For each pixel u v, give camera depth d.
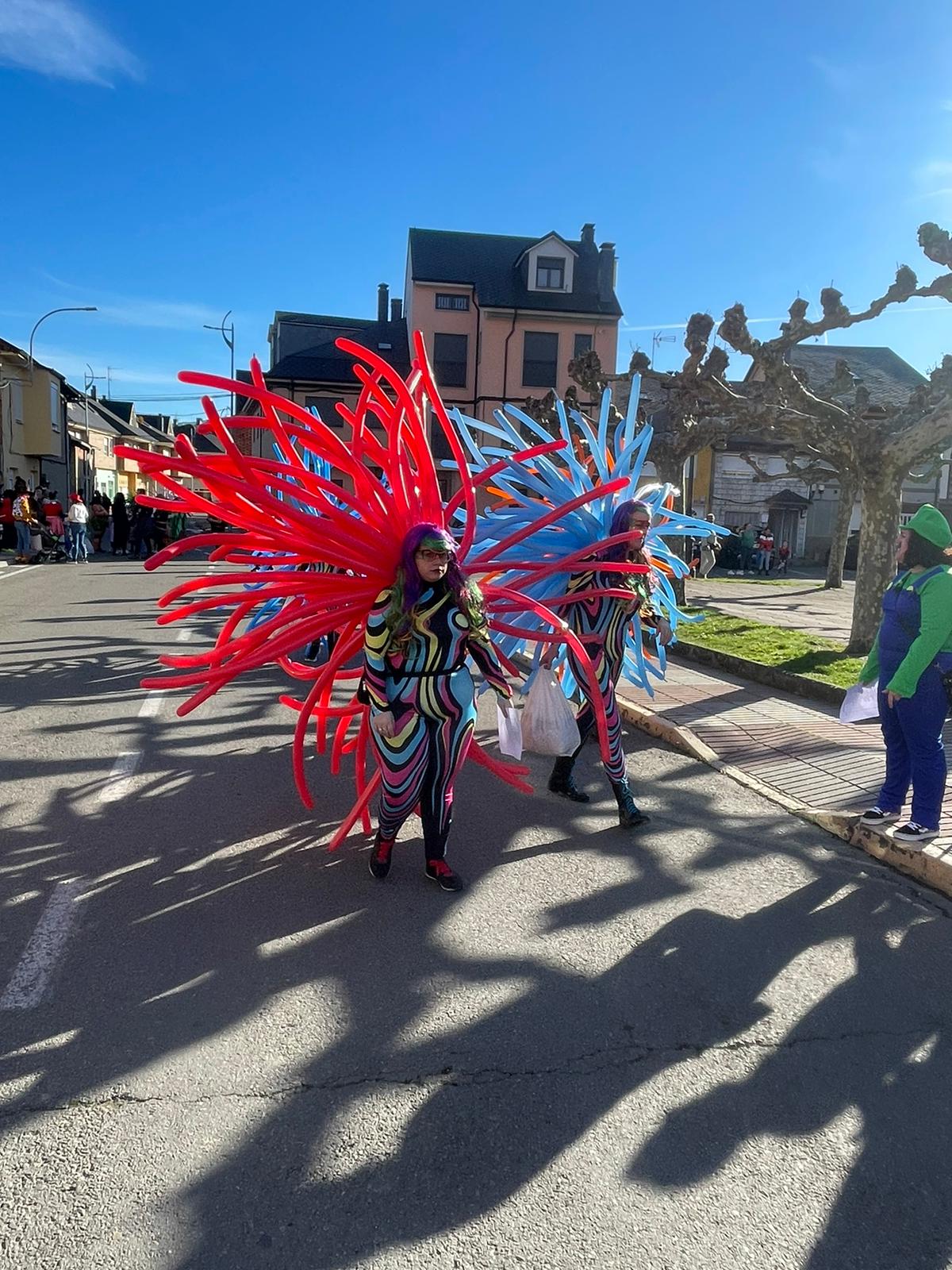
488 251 32.81
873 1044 2.82
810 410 9.84
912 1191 2.21
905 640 4.18
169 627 11.57
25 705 7.16
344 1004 2.93
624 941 3.43
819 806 4.95
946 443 10.07
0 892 3.72
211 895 3.74
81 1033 2.74
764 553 27.53
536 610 4.17
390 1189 2.15
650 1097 2.52
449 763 3.74
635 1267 1.95
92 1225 2.01
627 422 5.30
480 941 3.39
